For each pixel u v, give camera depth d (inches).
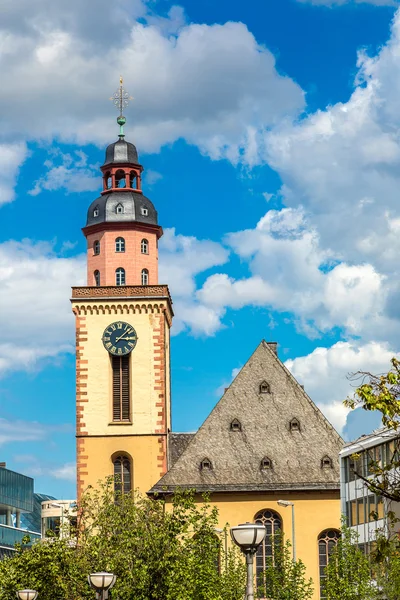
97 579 1785.2
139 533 2412.6
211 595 2340.1
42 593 2417.6
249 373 4030.5
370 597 2481.5
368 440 3324.3
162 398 3932.1
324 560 3710.6
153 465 3885.3
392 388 1224.8
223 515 3747.5
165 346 4067.4
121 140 4293.8
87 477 3885.3
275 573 2842.0
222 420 3932.1
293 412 3944.4
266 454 3850.9
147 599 2335.1
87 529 2568.9
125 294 3983.8
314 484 3745.1
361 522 3390.7
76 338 3973.9
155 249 4165.8
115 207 4146.2
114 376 3966.5
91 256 4156.0
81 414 3924.7
